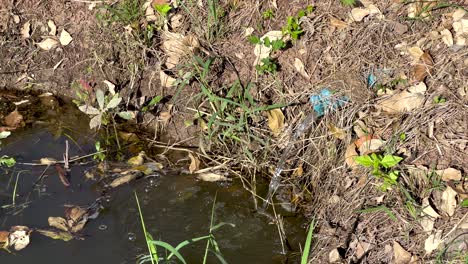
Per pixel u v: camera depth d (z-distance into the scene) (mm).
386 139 950
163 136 1102
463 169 887
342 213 918
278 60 1085
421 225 848
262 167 1037
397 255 832
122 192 1002
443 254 814
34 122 1129
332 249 879
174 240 933
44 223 945
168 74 1120
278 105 1026
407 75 999
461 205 838
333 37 1067
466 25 1010
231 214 976
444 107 939
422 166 901
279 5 1122
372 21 1059
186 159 1062
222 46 1120
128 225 952
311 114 1018
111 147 1081
